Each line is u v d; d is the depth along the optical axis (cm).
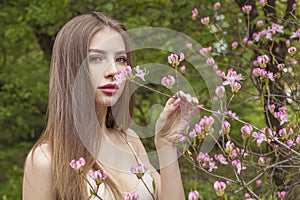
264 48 295
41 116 685
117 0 479
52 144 190
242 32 356
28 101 649
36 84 615
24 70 621
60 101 188
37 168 188
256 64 266
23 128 695
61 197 185
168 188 190
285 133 196
